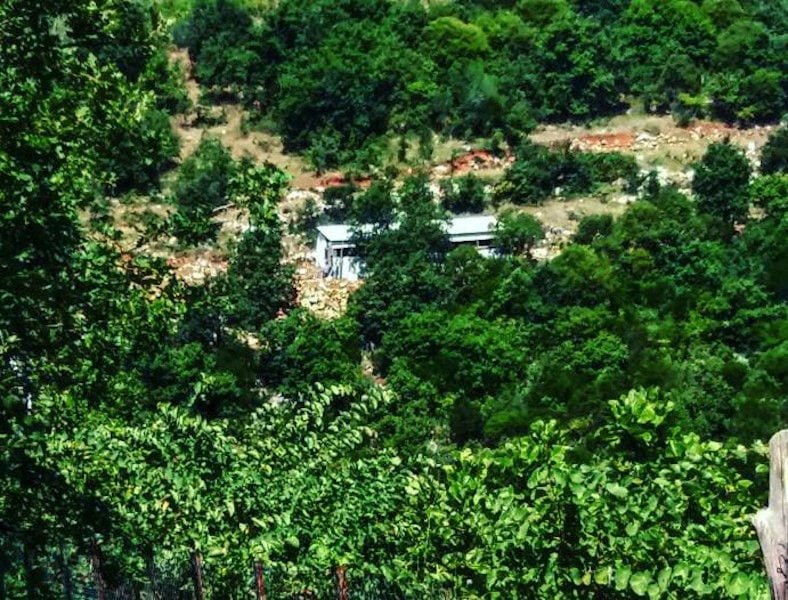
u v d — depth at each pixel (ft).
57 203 68.44
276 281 354.33
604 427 62.80
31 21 74.54
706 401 301.63
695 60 517.96
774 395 310.24
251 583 70.59
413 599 65.31
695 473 60.39
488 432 296.30
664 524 58.90
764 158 458.09
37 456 61.00
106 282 77.61
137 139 82.94
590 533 58.85
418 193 413.59
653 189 437.17
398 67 492.95
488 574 61.57
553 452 63.00
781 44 518.78
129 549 69.77
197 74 493.36
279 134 479.82
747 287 367.04
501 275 375.45
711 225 408.26
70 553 68.90
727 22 526.16
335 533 72.33
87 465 73.46
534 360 342.03
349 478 75.15
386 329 358.02
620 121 493.77
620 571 56.29
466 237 407.23
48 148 69.87
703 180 427.33
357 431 80.23
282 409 82.28
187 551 72.49
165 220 88.53
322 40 506.48
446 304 366.22
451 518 67.36
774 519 34.53
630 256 386.93
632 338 342.44
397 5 529.86
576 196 440.04
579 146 479.00
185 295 83.30
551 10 527.81
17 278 63.46
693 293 368.48
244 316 342.85
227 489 75.97
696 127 491.72
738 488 60.34
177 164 439.22
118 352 78.33
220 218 392.47
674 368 321.73
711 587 54.65
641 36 516.32
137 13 84.79
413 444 294.25
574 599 59.62
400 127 481.46
